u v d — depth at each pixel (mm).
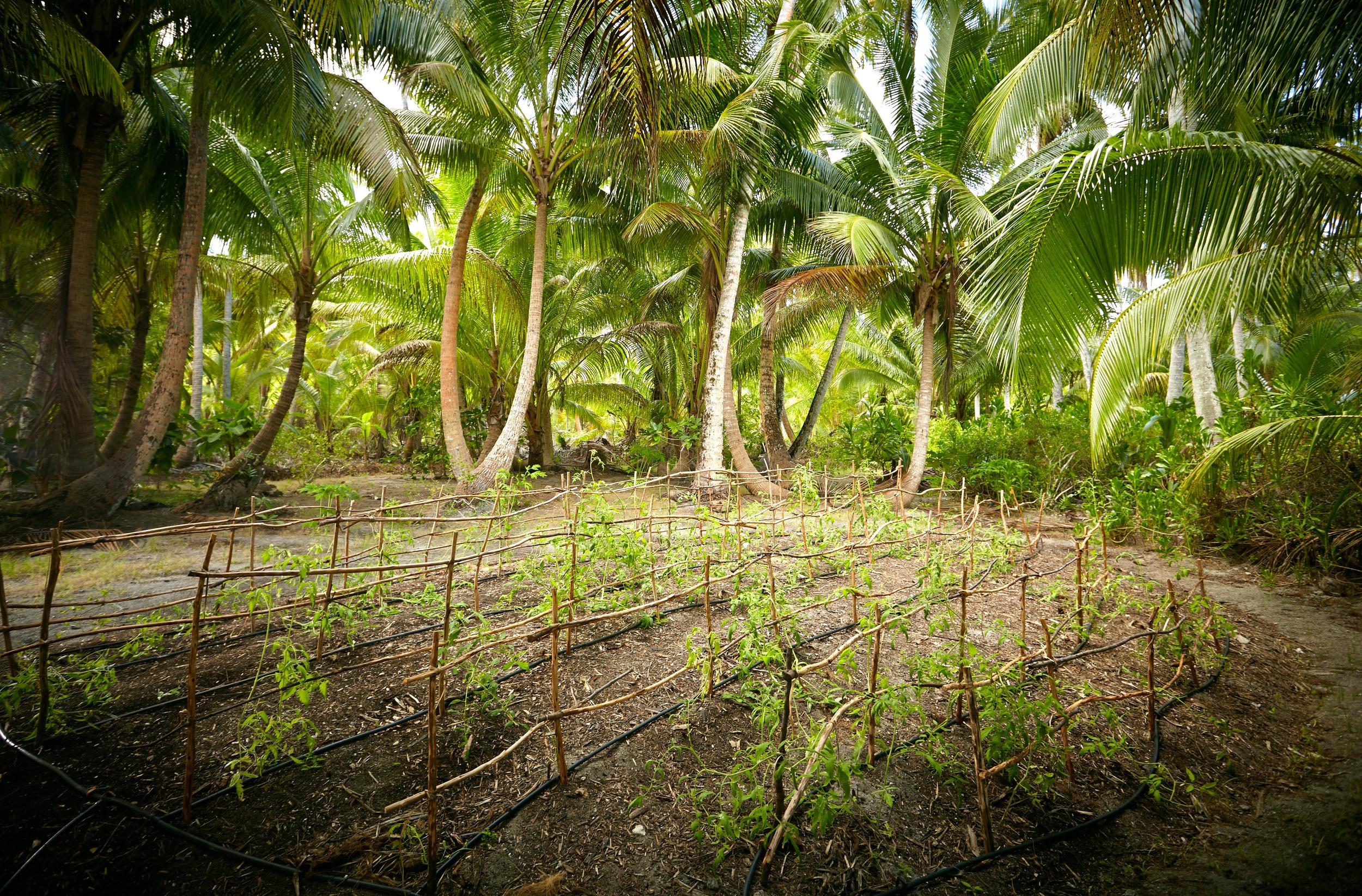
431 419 13461
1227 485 5617
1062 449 8609
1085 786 2303
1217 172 3490
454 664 1923
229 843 1938
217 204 8664
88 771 2227
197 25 6250
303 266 9430
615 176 8969
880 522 5664
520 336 12148
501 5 7914
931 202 8453
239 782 2008
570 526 3928
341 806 2109
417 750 2406
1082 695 2836
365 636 3410
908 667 2617
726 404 10383
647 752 2404
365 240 10406
